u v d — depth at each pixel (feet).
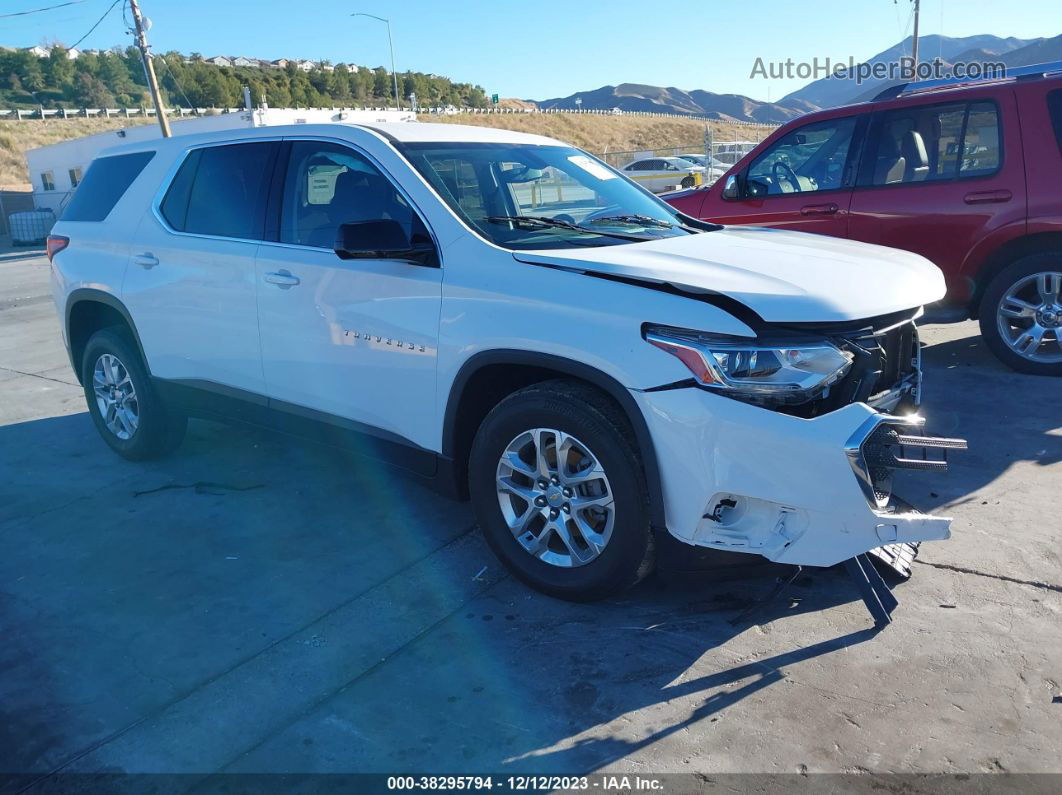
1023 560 11.59
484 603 11.34
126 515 14.69
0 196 114.93
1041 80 18.84
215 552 13.14
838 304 9.77
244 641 10.68
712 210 23.39
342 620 11.06
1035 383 19.04
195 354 15.05
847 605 10.84
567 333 10.21
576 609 11.06
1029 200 18.85
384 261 12.13
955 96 19.85
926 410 17.65
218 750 8.73
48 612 11.56
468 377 11.23
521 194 13.52
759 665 9.68
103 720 9.26
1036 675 9.25
